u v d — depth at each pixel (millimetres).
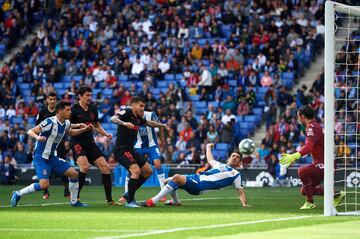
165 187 40375
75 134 40875
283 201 47219
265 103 81125
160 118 81500
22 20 104750
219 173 40094
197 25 93000
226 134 77938
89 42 95938
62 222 30812
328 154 34219
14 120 89750
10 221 31375
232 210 38000
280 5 90938
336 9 35406
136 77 90000
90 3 101188
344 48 81125
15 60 96875
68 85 92188
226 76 85625
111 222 30703
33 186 40875
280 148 74500
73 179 41156
